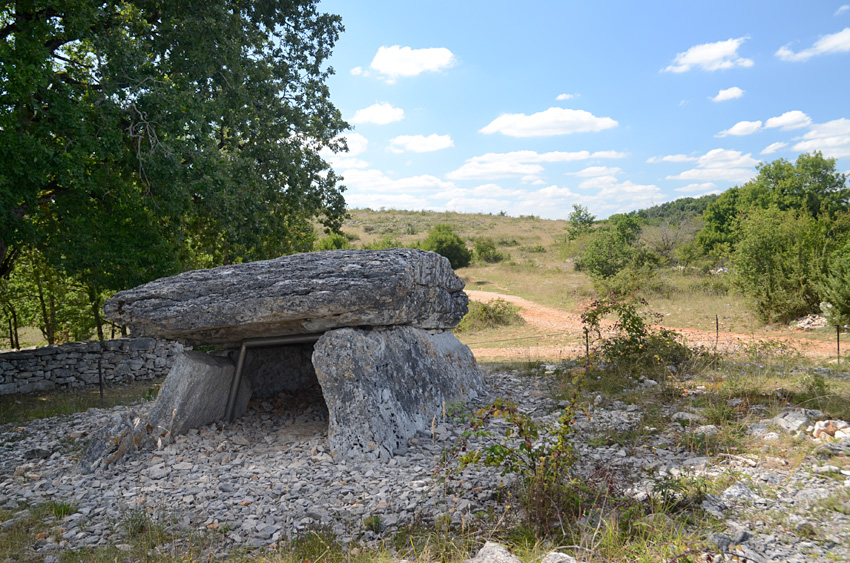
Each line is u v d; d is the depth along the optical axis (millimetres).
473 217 68562
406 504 5059
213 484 6102
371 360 7352
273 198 15883
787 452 5594
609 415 7551
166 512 5367
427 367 8461
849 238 17172
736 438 6059
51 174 10734
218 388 8508
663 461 5613
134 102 11445
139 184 12914
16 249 12711
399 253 7973
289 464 6637
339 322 7480
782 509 4297
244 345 8672
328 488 5742
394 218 65562
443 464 5836
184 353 8391
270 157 15648
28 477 6812
